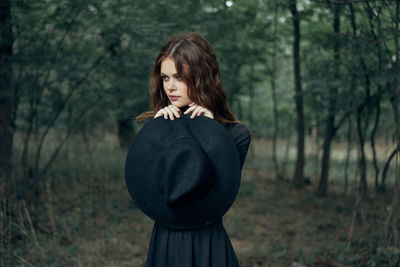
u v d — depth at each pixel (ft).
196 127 4.67
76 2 14.10
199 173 4.19
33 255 12.25
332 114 20.07
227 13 19.02
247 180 28.81
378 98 15.96
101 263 12.62
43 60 15.12
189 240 4.86
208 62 4.91
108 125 32.22
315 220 18.10
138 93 20.57
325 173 23.56
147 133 4.79
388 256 12.00
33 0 13.06
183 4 17.74
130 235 15.56
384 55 12.93
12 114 16.22
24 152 17.97
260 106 47.11
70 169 22.74
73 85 17.39
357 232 15.39
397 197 12.23
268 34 23.25
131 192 4.88
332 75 16.12
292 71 39.96
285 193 24.48
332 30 18.90
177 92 4.89
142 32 15.12
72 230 15.08
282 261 12.91
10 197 14.32
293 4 17.95
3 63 14.49
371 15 12.12
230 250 5.16
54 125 22.77
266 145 49.29
